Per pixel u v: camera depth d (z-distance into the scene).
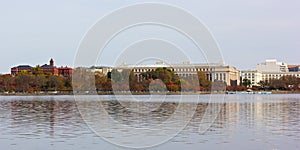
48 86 197.75
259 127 39.81
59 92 195.88
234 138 32.47
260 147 28.44
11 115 56.94
